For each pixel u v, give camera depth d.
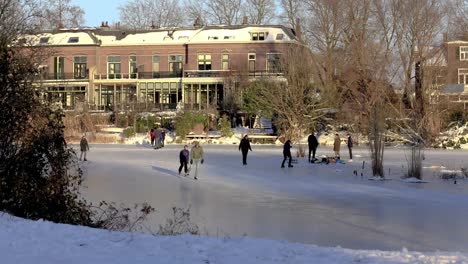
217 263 7.90
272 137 50.84
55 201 12.90
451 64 50.84
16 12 29.64
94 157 36.09
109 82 68.06
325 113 51.66
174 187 21.44
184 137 51.56
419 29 50.03
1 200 12.33
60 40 66.94
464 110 50.50
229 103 58.16
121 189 20.81
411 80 52.97
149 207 13.95
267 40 66.00
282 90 50.62
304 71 51.12
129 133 52.78
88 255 8.42
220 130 52.69
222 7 85.75
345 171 27.11
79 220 13.08
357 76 50.31
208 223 14.16
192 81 65.62
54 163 13.09
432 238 12.46
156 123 54.50
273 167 29.27
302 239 12.30
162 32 70.38
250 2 83.19
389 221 14.48
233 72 60.81
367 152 39.31
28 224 10.61
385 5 51.75
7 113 12.72
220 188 21.14
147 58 68.81
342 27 54.59
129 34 70.75
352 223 14.20
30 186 12.62
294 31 61.28
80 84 68.12
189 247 8.93
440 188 20.97
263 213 15.68
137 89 67.56
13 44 18.83
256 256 8.32
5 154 12.62
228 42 66.69
